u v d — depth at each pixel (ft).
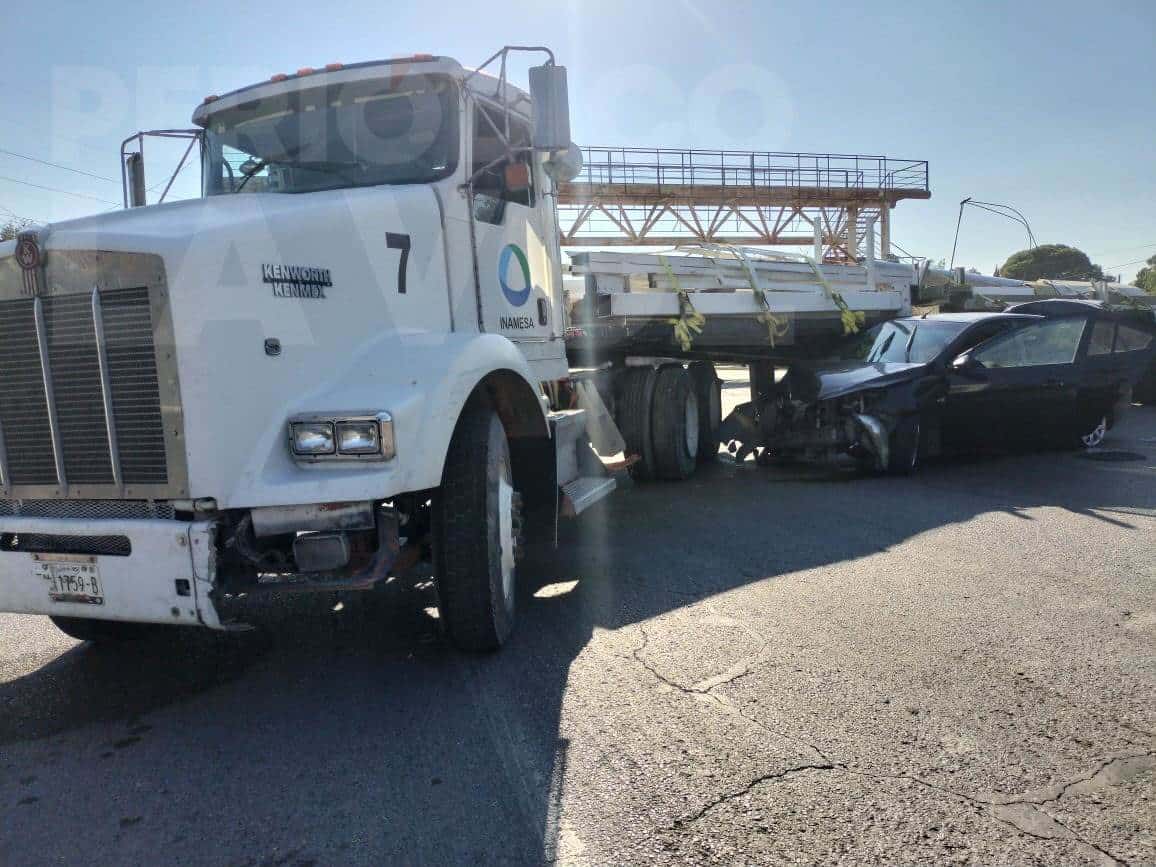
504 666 13.10
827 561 18.13
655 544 20.15
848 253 98.43
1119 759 9.72
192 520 10.61
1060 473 27.89
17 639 15.35
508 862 8.25
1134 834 8.36
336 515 10.79
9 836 9.05
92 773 10.35
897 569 17.35
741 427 31.27
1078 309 32.35
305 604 16.97
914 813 8.78
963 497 24.34
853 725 10.69
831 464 30.94
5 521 11.27
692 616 14.97
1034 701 11.21
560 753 10.31
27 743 11.20
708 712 11.21
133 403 10.63
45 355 10.92
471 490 12.91
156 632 15.46
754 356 32.91
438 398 11.84
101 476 10.93
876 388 27.45
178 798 9.69
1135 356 32.96
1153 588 15.67
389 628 15.26
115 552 10.84
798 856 8.15
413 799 9.45
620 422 27.63
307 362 11.60
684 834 8.56
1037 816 8.68
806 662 12.71
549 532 16.47
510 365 13.97
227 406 10.64
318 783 9.88
